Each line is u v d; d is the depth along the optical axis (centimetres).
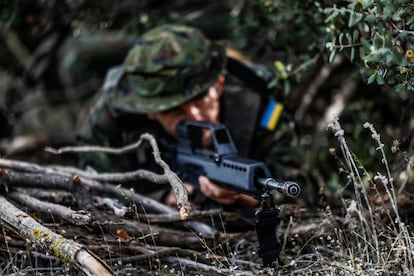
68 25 552
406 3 276
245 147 418
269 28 450
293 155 432
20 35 636
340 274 281
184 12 556
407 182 344
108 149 379
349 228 315
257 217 296
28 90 705
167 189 403
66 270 299
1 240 322
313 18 373
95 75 677
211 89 400
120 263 303
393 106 481
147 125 411
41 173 354
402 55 285
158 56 395
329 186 427
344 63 515
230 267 290
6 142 601
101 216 324
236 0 498
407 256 276
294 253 329
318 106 555
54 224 318
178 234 332
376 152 428
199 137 366
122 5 519
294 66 415
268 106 418
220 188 342
